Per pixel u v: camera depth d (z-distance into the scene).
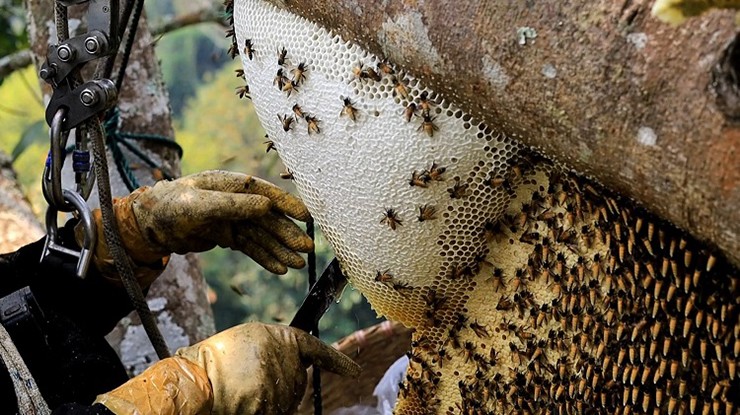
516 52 1.80
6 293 2.26
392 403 2.36
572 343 1.96
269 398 2.08
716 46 1.71
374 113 1.96
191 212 2.19
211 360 2.08
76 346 2.21
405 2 1.86
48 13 2.73
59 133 2.13
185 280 2.77
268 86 2.03
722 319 1.88
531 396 2.01
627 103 1.76
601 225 1.93
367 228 2.02
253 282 8.38
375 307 2.10
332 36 1.96
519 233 2.00
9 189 3.03
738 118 1.71
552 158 1.88
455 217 1.99
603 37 1.76
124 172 2.62
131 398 2.04
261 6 2.02
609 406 1.94
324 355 2.13
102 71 2.17
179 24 3.82
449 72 1.86
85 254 2.20
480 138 1.94
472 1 1.82
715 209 1.75
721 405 1.89
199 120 10.14
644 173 1.78
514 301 2.01
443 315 2.06
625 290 1.92
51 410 2.14
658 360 1.91
